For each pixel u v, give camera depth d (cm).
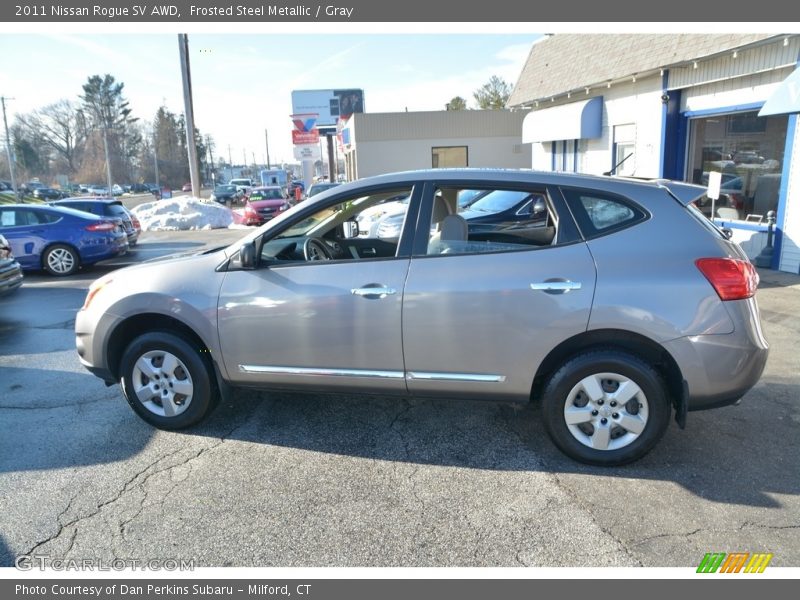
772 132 912
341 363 364
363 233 519
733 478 332
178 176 8875
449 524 297
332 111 4709
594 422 341
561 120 1446
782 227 879
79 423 423
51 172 7850
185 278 387
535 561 270
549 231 365
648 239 328
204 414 399
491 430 400
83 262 1148
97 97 8100
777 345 561
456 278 341
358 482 338
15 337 678
